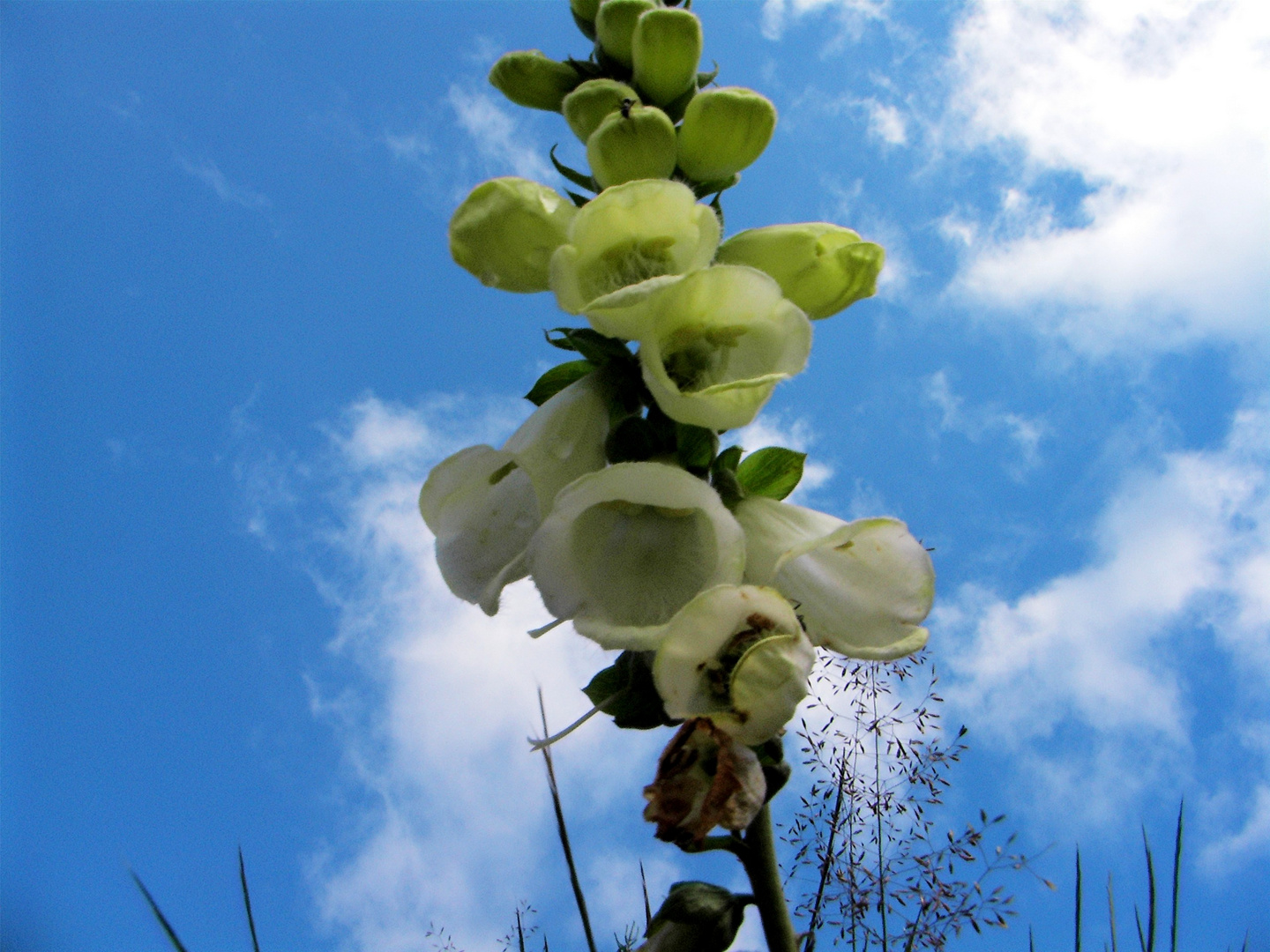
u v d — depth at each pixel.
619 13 0.24
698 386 0.20
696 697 0.18
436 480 0.21
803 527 0.21
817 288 0.22
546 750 0.21
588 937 0.20
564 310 0.19
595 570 0.20
